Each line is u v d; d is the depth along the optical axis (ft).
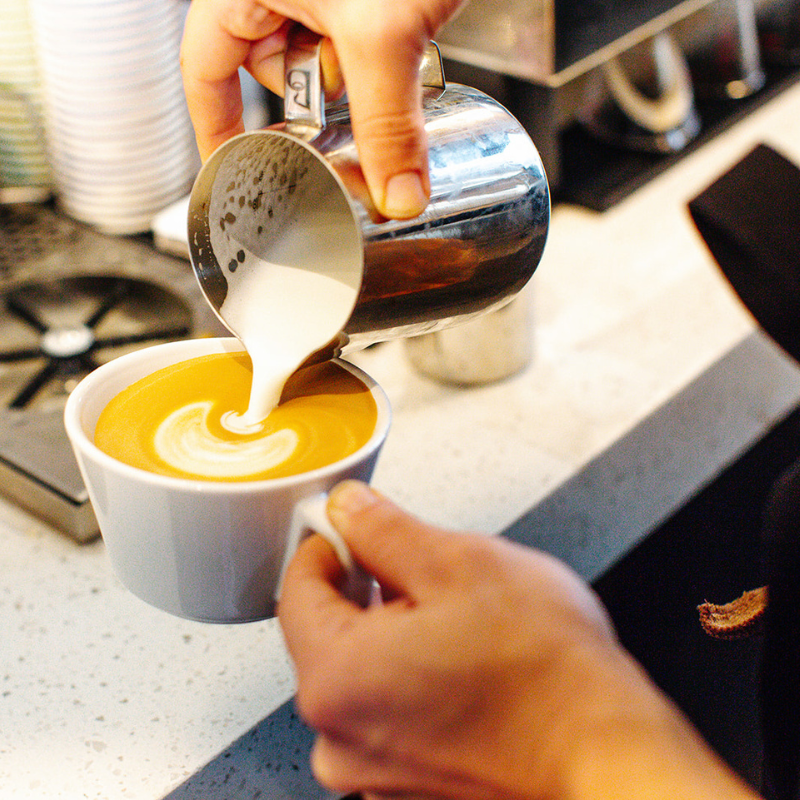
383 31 1.07
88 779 1.48
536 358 2.73
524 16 2.96
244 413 1.38
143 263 2.83
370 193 1.13
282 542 1.18
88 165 2.92
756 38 4.39
